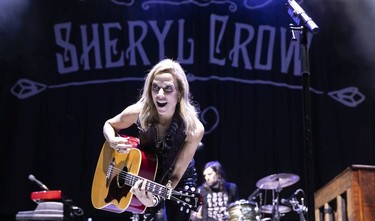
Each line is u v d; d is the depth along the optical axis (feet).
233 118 22.00
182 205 10.54
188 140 10.84
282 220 22.06
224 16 22.76
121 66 22.33
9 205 20.90
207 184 20.93
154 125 10.91
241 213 19.16
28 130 21.61
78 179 21.25
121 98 22.04
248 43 22.66
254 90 22.31
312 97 22.38
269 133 21.97
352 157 21.88
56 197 12.06
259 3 22.95
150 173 10.93
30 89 22.00
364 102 22.38
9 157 21.33
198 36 22.59
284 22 22.85
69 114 21.85
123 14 22.68
